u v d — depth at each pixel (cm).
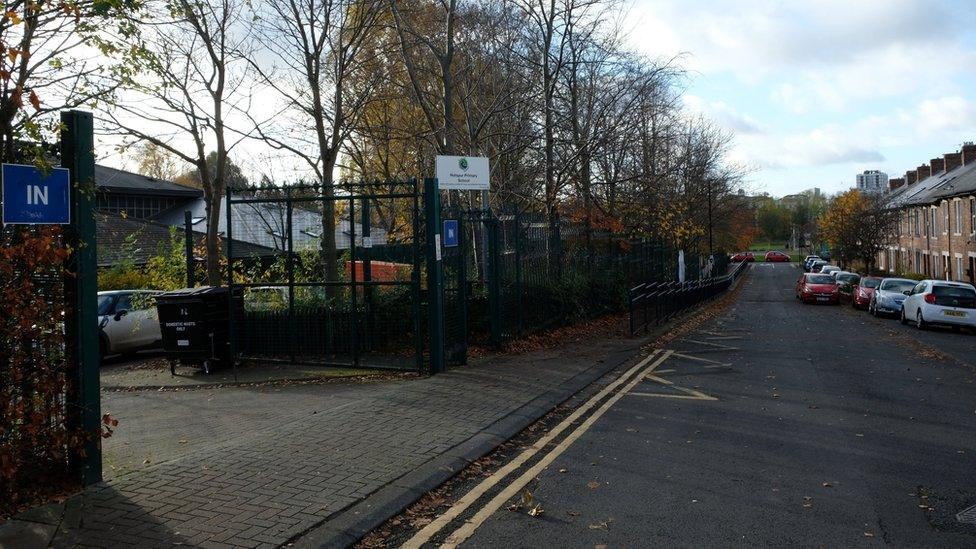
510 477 621
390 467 618
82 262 561
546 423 830
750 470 636
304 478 587
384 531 497
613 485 596
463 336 1192
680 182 3216
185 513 505
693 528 498
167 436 800
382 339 1191
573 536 486
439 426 769
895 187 7088
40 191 522
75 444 550
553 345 1503
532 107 1866
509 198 1859
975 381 1113
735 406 923
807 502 550
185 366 1322
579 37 1870
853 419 842
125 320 1496
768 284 5925
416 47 1752
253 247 1991
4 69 509
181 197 3488
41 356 534
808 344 1652
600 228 2086
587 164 2006
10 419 507
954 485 589
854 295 3156
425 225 1161
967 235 3759
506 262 1416
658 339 1709
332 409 864
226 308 1256
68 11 573
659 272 2642
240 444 698
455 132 1677
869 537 479
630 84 1956
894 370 1232
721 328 2094
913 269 5100
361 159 1903
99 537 462
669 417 859
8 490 521
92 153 568
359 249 1449
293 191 1535
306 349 1217
